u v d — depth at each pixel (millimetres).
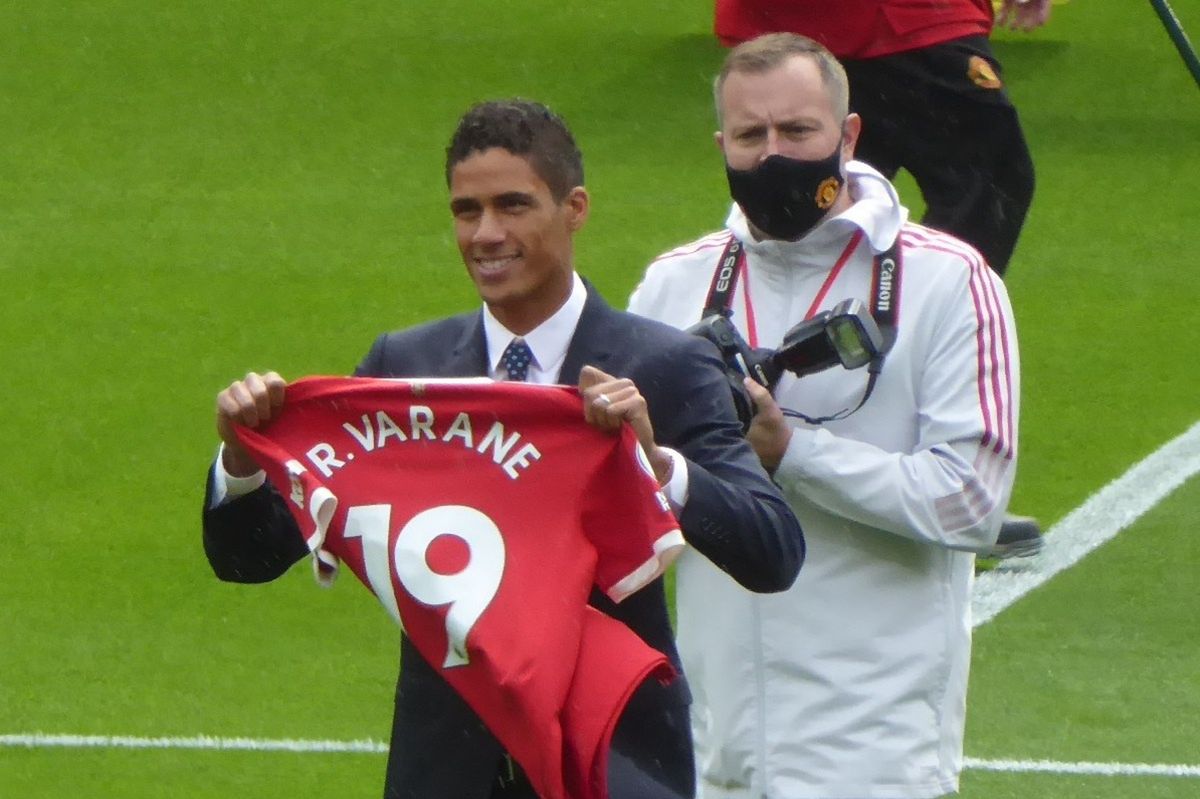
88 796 20500
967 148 25359
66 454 31656
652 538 11094
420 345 12445
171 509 29453
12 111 51594
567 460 11344
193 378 35125
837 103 14578
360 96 52500
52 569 27172
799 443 14258
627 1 59844
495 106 11734
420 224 43438
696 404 11938
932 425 14477
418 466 11508
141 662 24109
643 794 11352
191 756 21469
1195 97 51281
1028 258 40781
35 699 23000
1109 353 35750
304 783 20797
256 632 25047
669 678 11250
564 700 11008
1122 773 20781
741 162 14562
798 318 14883
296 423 11719
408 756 11734
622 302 38031
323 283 39938
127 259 41406
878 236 14688
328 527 11469
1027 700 22656
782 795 14633
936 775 14695
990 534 14461
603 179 45344
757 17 25281
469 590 11164
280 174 46969
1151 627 24734
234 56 55812
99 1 60875
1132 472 30375
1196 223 42781
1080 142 48031
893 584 14625
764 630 14633
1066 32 56094
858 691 14508
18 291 39562
